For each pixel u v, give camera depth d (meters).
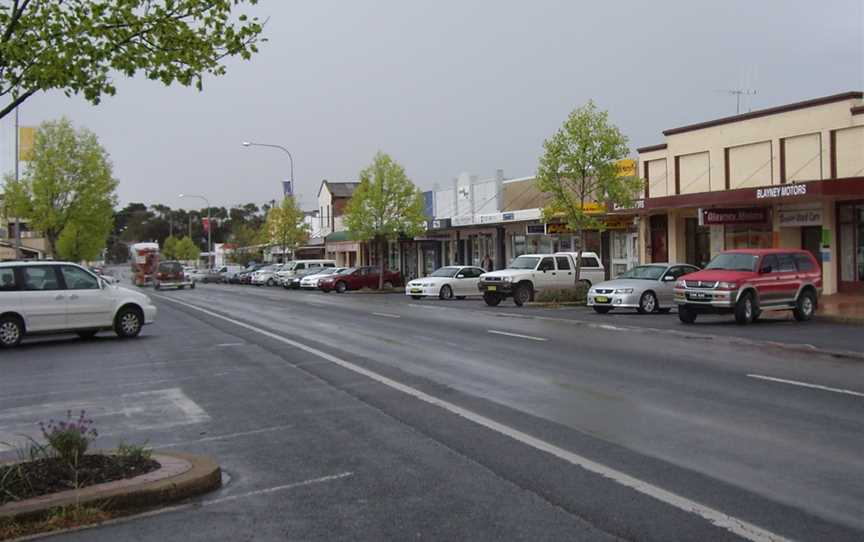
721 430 8.11
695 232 32.81
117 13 7.01
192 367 13.89
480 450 7.50
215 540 5.27
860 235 25.86
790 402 9.54
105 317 19.11
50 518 5.62
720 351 14.45
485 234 47.88
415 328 20.11
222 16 7.39
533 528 5.34
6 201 44.31
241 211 150.50
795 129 27.23
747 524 5.32
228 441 8.20
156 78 7.31
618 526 5.33
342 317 24.52
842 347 14.84
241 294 46.28
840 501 5.79
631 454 7.23
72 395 11.39
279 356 15.05
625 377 11.64
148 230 154.62
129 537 5.35
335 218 74.38
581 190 29.17
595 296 24.08
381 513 5.75
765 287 19.77
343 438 8.16
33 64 6.78
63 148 44.78
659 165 33.97
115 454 6.91
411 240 52.00
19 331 17.89
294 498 6.17
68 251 56.25
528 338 17.17
